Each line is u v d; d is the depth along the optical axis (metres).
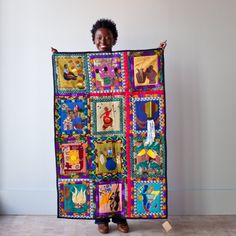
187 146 2.92
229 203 2.93
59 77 2.46
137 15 2.83
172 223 2.76
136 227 2.69
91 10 2.82
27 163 2.91
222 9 2.82
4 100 2.87
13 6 2.80
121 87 2.48
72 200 2.53
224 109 2.90
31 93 2.87
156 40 2.84
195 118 2.90
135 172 2.52
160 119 2.49
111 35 2.52
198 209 2.92
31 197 2.91
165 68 2.87
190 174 2.93
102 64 2.47
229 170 2.92
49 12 2.81
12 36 2.82
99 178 2.52
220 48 2.85
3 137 2.89
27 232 2.58
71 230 2.63
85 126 2.49
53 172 2.91
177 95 2.89
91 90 2.48
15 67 2.85
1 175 2.91
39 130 2.89
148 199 2.53
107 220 2.60
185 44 2.85
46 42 2.83
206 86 2.88
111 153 2.52
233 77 2.88
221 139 2.91
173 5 2.82
